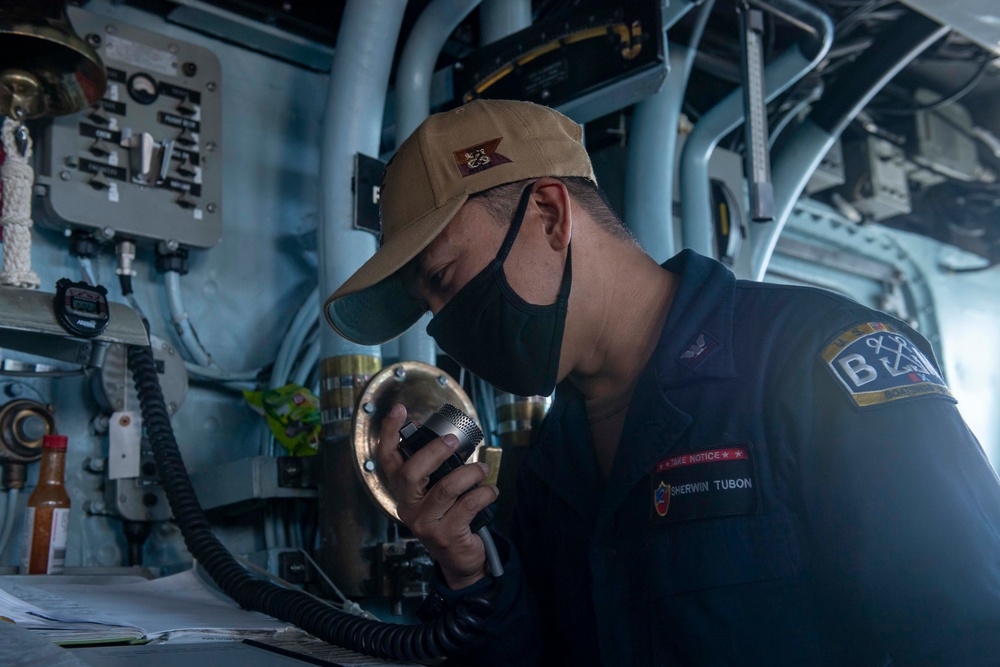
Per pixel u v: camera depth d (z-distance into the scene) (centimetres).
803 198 372
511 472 192
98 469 196
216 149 220
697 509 105
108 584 167
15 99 178
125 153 205
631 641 108
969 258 437
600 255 118
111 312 170
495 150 116
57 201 191
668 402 111
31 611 120
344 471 183
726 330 114
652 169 256
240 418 222
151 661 102
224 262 230
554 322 115
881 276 409
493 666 129
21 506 186
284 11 236
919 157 394
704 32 317
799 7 253
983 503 93
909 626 89
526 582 132
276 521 200
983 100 416
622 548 112
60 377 194
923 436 94
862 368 101
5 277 164
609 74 207
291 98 252
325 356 191
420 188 115
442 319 118
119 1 223
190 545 167
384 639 131
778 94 299
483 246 114
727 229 294
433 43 228
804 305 113
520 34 224
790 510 103
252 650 116
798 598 100
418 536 122
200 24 233
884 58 297
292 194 246
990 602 85
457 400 178
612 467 115
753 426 107
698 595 102
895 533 91
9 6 167
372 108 210
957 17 264
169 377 200
